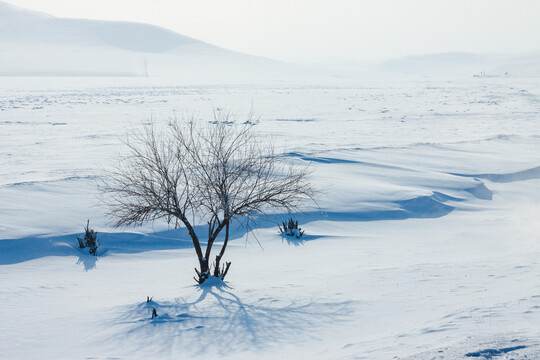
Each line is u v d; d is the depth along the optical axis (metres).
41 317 10.04
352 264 14.57
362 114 71.31
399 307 8.77
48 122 56.88
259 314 9.30
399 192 24.97
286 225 20.59
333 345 6.98
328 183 25.89
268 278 13.21
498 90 141.00
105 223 19.03
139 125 53.31
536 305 6.94
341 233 20.19
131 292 12.13
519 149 39.44
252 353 7.24
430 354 4.66
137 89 135.75
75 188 23.06
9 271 14.71
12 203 20.42
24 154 35.69
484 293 8.77
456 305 8.02
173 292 11.71
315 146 37.50
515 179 30.70
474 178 29.88
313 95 115.62
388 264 14.09
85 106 79.12
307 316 8.98
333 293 10.42
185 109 74.19
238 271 14.53
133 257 16.78
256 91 129.88
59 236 17.55
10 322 9.69
